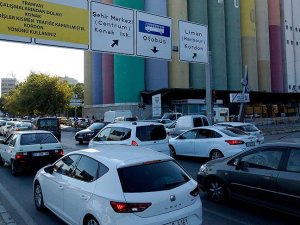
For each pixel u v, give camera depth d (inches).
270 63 2352.4
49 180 250.4
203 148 514.9
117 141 423.8
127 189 176.7
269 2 2353.6
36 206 283.4
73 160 230.2
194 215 192.4
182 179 197.6
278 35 2364.7
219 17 1973.4
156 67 1775.3
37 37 526.9
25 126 1128.2
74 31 563.8
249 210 269.6
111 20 608.4
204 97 1782.7
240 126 593.0
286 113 2322.8
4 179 418.0
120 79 1718.8
